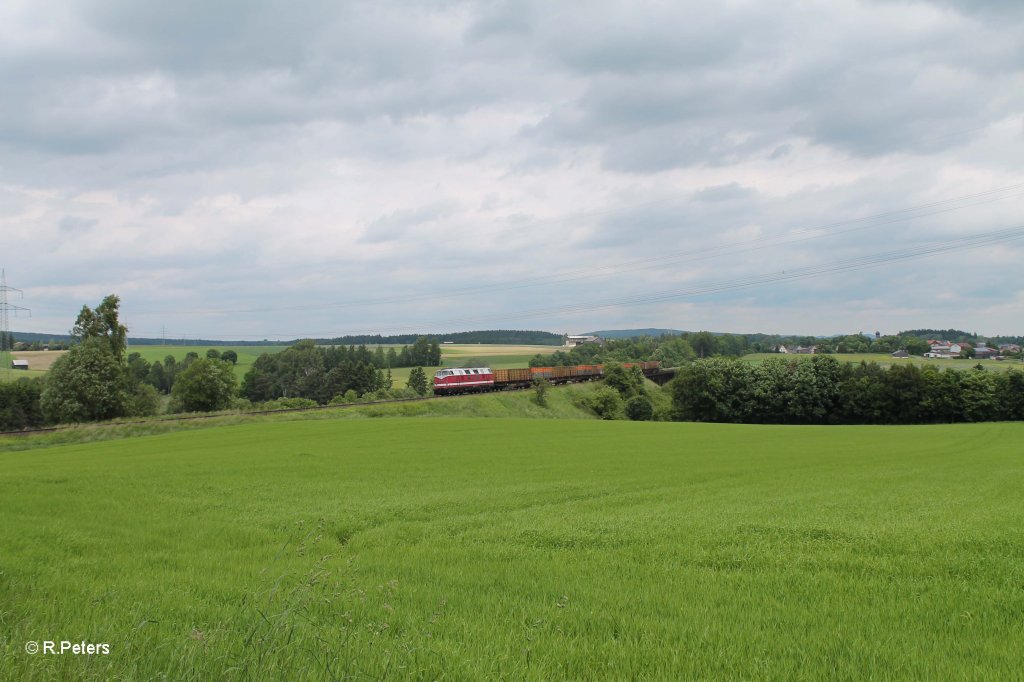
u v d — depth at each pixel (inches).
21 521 845.8
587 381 5556.1
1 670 277.1
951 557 557.9
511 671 306.5
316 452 1852.9
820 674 310.8
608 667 321.1
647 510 892.0
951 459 1809.8
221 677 273.1
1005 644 350.0
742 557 582.2
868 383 4399.6
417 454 1798.7
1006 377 4178.2
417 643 337.7
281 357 6771.7
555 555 617.0
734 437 2655.0
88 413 3503.9
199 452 1899.6
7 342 4800.7
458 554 627.5
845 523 733.3
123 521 854.5
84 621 392.8
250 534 764.6
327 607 406.9
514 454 1814.7
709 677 308.3
